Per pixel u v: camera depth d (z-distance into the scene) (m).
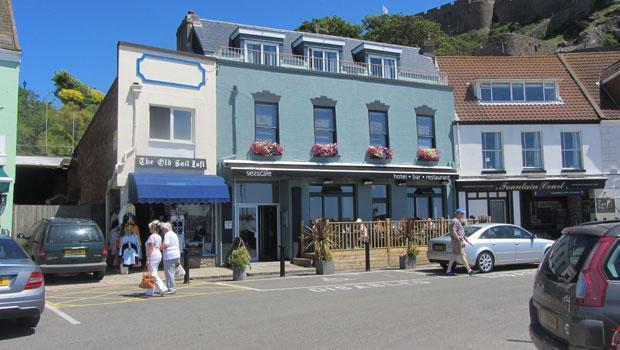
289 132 20.56
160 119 18.47
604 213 24.25
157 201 17.03
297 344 7.43
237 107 19.77
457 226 15.66
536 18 82.88
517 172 24.34
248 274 16.80
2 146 16.86
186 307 10.67
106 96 20.16
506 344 7.39
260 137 20.19
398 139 22.86
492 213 24.55
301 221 19.75
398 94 23.12
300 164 20.31
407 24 58.91
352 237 19.34
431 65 26.50
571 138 25.02
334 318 9.26
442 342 7.51
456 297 11.46
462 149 24.19
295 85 20.89
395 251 19.83
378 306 10.43
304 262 18.80
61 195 29.22
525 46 65.44
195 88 19.06
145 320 9.38
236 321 9.12
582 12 73.56
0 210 16.64
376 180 22.08
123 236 16.88
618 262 4.91
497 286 13.05
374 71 23.47
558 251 5.78
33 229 16.22
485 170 24.19
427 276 15.52
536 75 27.28
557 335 5.30
